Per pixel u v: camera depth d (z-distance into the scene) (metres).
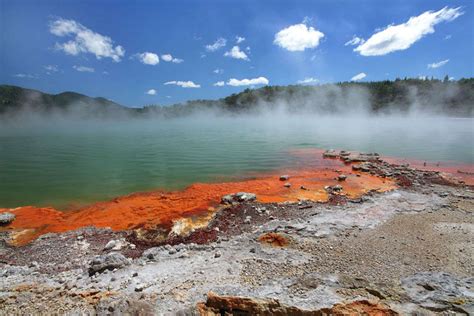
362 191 16.67
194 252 9.59
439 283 7.06
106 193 17.12
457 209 13.28
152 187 18.33
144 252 9.66
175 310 6.46
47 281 8.01
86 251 10.01
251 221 12.38
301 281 7.32
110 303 6.66
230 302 6.52
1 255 9.90
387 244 9.77
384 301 6.47
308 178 20.11
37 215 13.73
